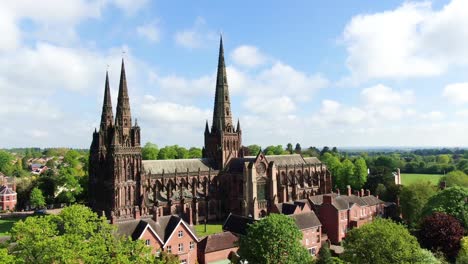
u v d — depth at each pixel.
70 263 48.78
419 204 141.00
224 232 107.94
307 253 79.31
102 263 54.78
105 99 158.00
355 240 75.31
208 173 173.38
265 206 171.75
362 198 144.75
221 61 183.75
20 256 51.41
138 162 151.38
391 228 74.12
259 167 171.75
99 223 62.84
